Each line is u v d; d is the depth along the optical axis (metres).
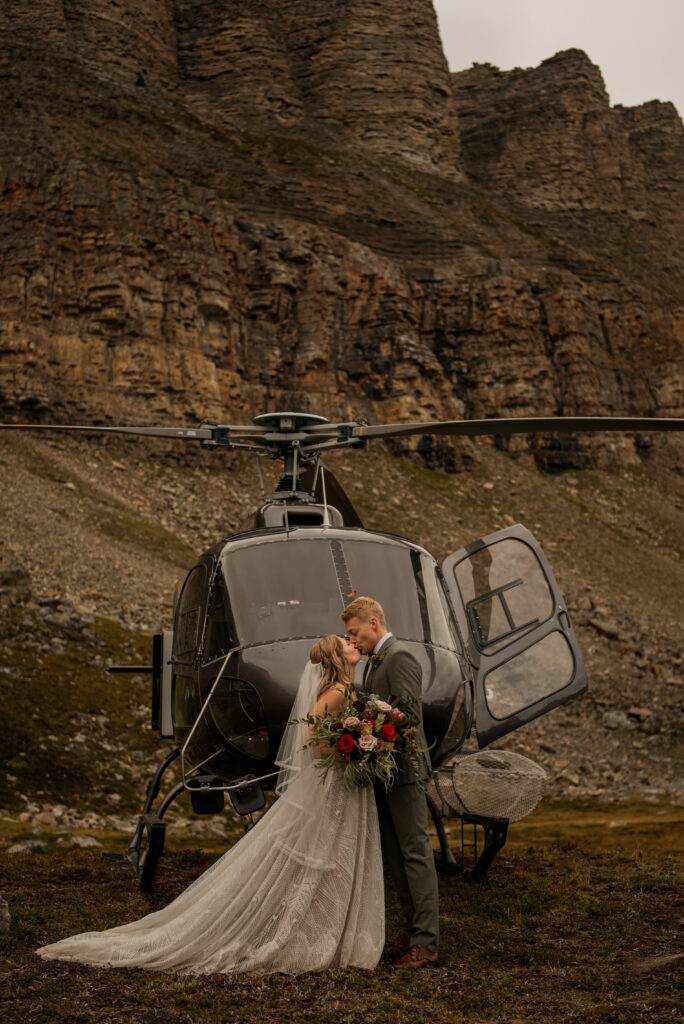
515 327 79.69
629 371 88.44
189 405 58.12
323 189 85.88
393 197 90.12
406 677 5.03
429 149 113.25
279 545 6.46
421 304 79.38
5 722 21.31
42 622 28.41
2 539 37.00
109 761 21.45
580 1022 3.83
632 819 21.75
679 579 65.00
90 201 57.09
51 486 46.41
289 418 7.64
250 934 4.66
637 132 144.38
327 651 5.06
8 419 52.34
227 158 82.94
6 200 55.41
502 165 125.00
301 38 115.62
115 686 25.89
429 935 4.80
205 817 19.50
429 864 4.92
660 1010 3.87
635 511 76.06
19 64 81.38
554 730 32.62
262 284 66.75
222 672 5.89
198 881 5.01
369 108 111.88
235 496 55.91
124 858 8.31
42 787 19.25
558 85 130.12
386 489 64.12
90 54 92.44
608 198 125.81
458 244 86.31
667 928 5.60
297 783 4.89
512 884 7.07
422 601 6.40
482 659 6.96
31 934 5.20
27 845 12.32
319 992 4.24
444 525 61.84
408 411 69.56
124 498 50.50
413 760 4.89
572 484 77.38
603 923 5.82
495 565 7.37
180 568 41.62
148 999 4.12
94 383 55.28
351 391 69.31
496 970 4.75
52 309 54.84
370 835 4.88
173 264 59.25
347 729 4.75
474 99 133.12
